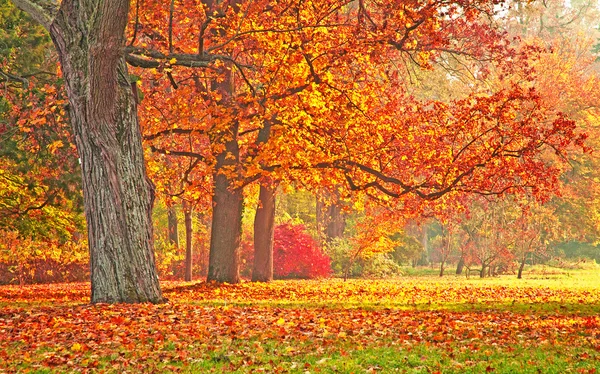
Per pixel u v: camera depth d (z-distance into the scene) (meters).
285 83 24.47
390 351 10.40
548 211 48.53
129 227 16.20
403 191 26.03
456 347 11.02
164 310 14.59
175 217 45.25
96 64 15.60
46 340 11.00
